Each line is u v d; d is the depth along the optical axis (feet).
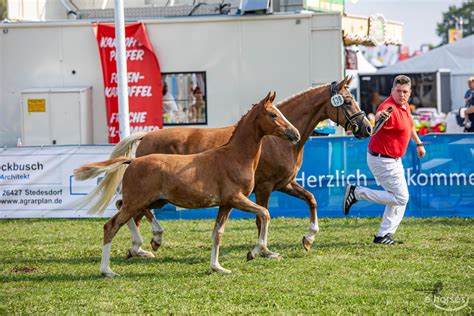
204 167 27.43
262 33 49.24
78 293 25.49
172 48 50.44
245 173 27.55
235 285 25.93
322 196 43.19
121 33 43.96
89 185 44.98
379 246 32.94
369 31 55.11
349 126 31.48
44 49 52.03
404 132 33.17
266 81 49.37
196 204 27.45
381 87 89.66
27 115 51.75
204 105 50.37
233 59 49.73
